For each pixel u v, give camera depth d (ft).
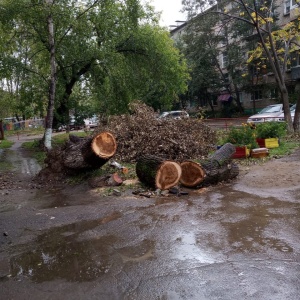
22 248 15.01
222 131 49.42
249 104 122.62
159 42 59.52
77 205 21.42
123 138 36.01
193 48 111.65
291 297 10.14
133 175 28.27
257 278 11.27
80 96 67.97
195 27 102.89
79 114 108.99
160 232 15.90
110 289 11.13
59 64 55.83
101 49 52.42
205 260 12.80
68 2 47.80
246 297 10.25
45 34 50.70
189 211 18.88
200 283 11.16
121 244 14.79
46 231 17.01
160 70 60.49
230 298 10.24
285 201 19.89
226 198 21.21
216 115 127.85
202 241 14.58
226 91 125.08
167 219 17.71
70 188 26.32
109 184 25.70
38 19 46.75
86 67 58.44
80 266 12.92
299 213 17.62
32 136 100.48
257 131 39.75
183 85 67.51
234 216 17.63
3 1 45.24
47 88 57.93
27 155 50.70
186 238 15.03
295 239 14.29
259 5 76.13
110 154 27.27
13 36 51.11
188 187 24.07
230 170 25.50
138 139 35.06
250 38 101.55
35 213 20.20
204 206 19.70
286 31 61.21
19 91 60.49
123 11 54.60
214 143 40.81
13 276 12.44
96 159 27.07
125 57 59.47
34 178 30.99
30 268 13.01
